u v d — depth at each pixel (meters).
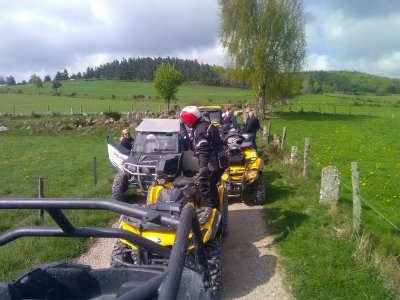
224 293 5.67
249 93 109.75
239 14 42.72
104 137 29.33
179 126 11.65
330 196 9.27
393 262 6.26
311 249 6.84
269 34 42.44
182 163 7.11
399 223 9.06
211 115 19.48
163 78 49.94
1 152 22.59
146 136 11.22
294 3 43.34
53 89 122.69
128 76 163.38
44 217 9.15
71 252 7.01
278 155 15.48
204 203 6.30
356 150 20.95
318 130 32.38
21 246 7.12
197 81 140.75
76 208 1.81
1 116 40.53
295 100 83.81
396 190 12.39
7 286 2.17
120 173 10.31
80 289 2.38
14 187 13.51
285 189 10.99
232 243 7.45
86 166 17.56
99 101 80.50
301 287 5.66
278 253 6.90
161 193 5.63
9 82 170.88
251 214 9.07
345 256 6.45
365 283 5.67
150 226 5.10
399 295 5.41
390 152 20.36
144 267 2.98
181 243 1.55
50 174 15.81
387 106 70.06
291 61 43.62
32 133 31.28
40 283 2.34
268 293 5.64
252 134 15.91
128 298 1.55
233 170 9.49
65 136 30.27
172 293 1.31
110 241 7.60
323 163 16.94
